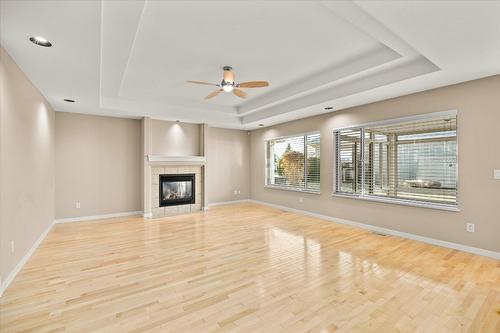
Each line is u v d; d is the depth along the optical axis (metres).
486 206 3.23
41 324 1.89
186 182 6.52
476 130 3.30
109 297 2.28
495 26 2.08
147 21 2.47
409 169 4.04
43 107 4.07
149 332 1.81
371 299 2.24
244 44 2.98
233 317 1.98
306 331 1.81
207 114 6.28
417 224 3.92
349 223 4.93
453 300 2.22
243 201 7.86
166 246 3.71
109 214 5.75
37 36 2.19
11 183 2.65
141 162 6.05
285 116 5.72
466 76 3.19
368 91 3.79
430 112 3.70
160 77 4.12
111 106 4.97
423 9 1.88
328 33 2.74
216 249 3.57
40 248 3.62
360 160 4.71
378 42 2.97
